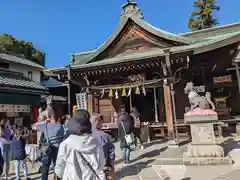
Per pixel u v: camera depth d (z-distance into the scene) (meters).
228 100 14.60
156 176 6.23
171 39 13.44
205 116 7.48
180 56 10.99
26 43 36.47
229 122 13.41
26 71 26.09
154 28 13.82
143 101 16.09
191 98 7.98
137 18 14.12
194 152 7.41
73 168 2.66
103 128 13.86
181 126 13.30
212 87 14.59
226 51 14.41
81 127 2.80
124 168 7.27
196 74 14.99
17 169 6.54
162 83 12.17
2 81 16.56
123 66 12.35
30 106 18.45
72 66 13.37
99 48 14.55
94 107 14.45
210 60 14.77
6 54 26.28
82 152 2.71
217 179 5.60
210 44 12.30
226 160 6.94
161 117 15.20
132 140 7.96
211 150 7.27
